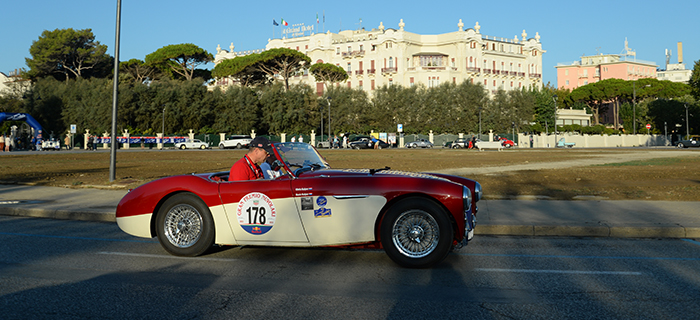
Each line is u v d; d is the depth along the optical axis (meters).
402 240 5.71
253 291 4.79
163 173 19.56
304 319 4.00
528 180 16.34
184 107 73.75
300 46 102.38
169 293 4.72
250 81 87.44
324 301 4.47
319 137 77.50
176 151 51.69
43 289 4.83
